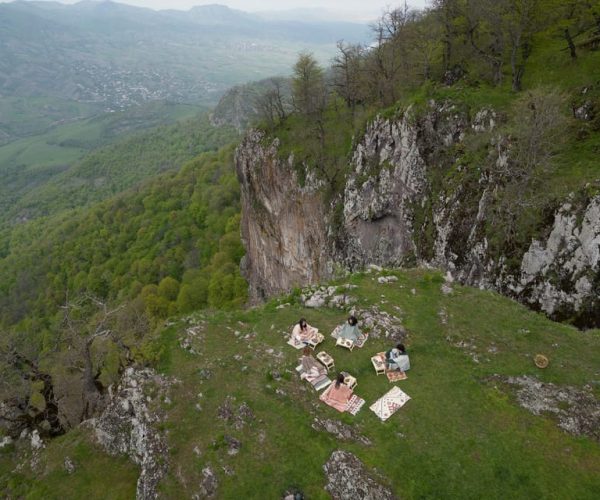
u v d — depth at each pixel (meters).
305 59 65.81
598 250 26.92
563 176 30.92
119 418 21.52
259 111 72.12
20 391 26.52
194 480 17.42
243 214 76.81
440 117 42.00
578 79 37.62
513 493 15.49
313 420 18.34
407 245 42.91
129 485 19.83
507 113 37.91
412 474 16.12
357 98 61.03
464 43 48.56
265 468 17.02
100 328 28.12
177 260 98.19
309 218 57.22
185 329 24.22
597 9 38.78
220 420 19.08
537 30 41.50
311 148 58.28
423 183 42.00
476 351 21.17
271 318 24.80
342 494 16.05
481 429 17.55
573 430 17.39
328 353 21.70
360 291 25.81
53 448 22.66
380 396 19.27
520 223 31.09
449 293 25.23
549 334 22.20
